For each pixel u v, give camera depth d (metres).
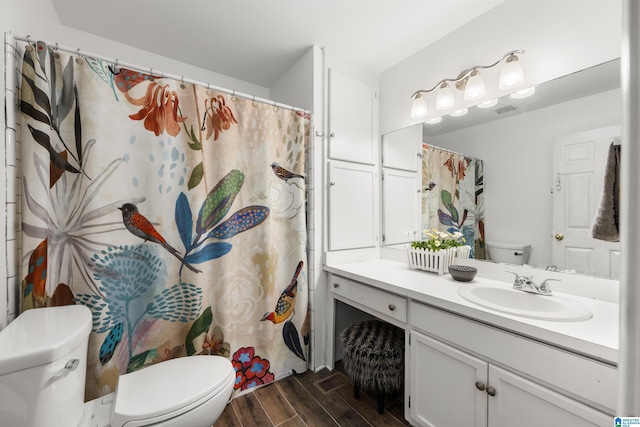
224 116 1.58
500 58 1.49
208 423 1.10
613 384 0.77
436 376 1.23
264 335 1.71
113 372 1.28
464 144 1.66
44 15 1.40
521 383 0.95
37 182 1.10
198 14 1.57
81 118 1.22
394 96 2.10
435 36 1.77
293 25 1.67
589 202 1.21
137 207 1.34
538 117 1.36
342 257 1.99
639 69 0.34
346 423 1.41
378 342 1.54
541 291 1.25
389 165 2.14
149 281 1.38
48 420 0.86
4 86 1.04
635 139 0.34
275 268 1.75
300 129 1.83
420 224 1.91
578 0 1.23
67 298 1.20
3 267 1.02
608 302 1.14
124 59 1.86
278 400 1.58
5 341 0.88
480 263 1.58
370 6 1.51
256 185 1.69
